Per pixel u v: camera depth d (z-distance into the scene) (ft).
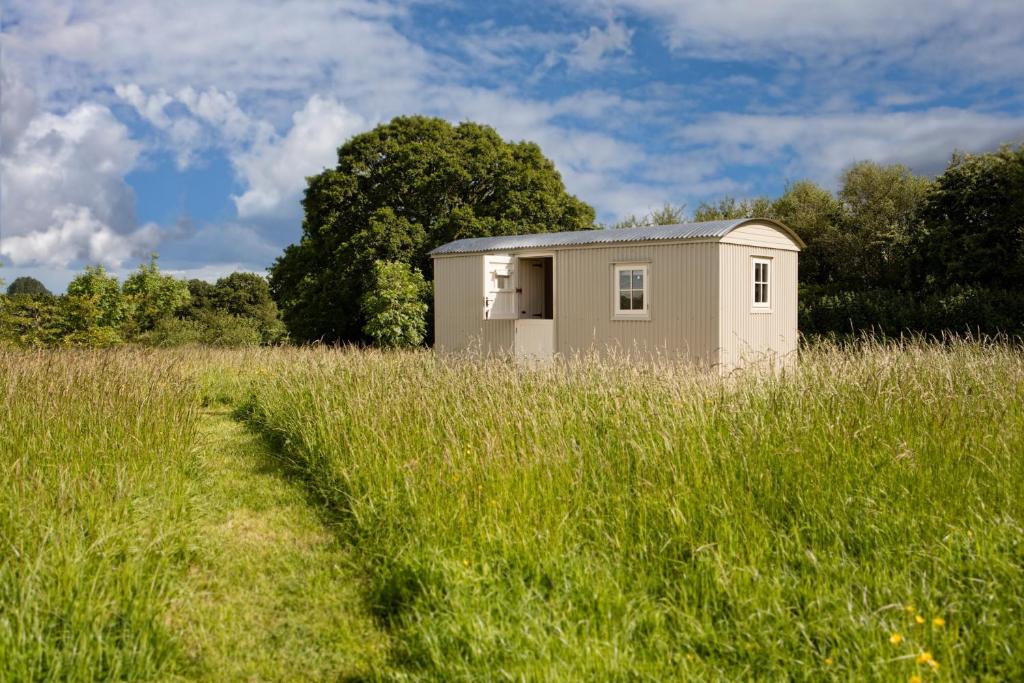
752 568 12.08
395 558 14.66
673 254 44.68
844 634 10.59
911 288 87.71
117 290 85.51
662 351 45.01
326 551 16.89
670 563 13.21
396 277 71.00
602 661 10.36
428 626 12.00
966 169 84.23
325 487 21.57
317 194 87.20
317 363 38.75
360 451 21.57
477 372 27.61
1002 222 80.74
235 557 16.37
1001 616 10.85
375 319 68.80
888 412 19.13
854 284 95.71
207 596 14.17
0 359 31.65
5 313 64.90
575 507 15.49
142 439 22.81
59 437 21.63
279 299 97.96
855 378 22.03
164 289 106.32
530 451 18.21
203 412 37.81
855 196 100.63
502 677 10.32
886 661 9.70
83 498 16.02
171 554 15.17
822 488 15.03
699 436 17.85
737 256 44.52
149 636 11.67
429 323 73.00
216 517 19.30
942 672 9.74
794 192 108.47
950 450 16.62
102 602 11.96
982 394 20.90
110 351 39.14
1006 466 15.87
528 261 56.39
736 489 15.03
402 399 25.26
